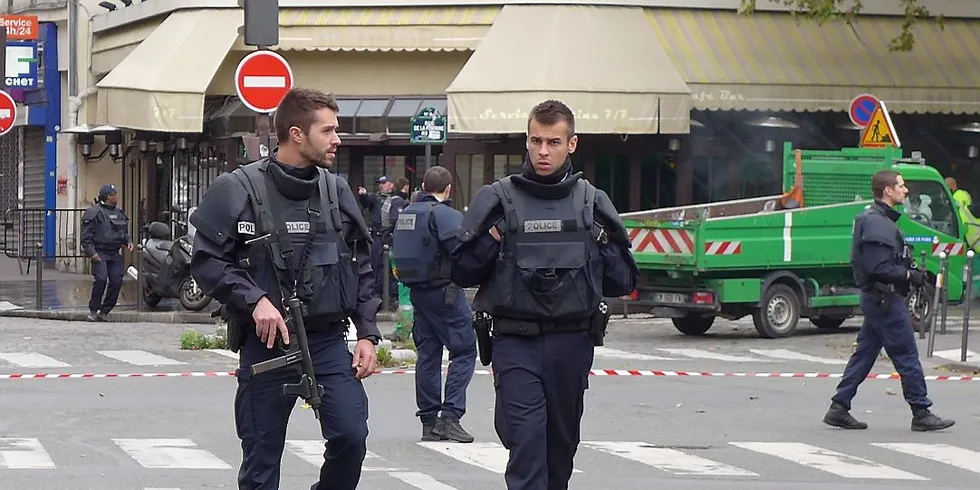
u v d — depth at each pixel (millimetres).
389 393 28922
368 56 56594
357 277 13508
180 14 57594
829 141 56062
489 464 20953
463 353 23000
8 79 68250
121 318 47406
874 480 20031
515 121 50531
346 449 13258
